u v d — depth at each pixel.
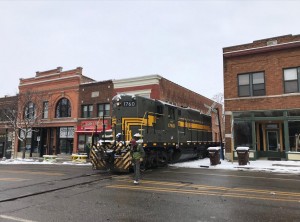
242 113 22.39
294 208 7.68
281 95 21.06
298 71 20.75
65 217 6.91
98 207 7.85
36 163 24.88
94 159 16.16
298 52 20.81
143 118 16.94
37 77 36.12
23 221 6.58
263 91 21.95
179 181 12.42
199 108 37.97
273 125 23.14
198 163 20.75
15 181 12.55
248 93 22.45
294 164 18.47
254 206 7.90
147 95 27.30
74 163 24.03
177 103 31.23
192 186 11.09
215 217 6.86
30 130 32.22
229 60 23.34
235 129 22.47
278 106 21.11
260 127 23.58
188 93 34.62
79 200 8.73
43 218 6.82
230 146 22.48
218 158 19.53
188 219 6.70
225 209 7.59
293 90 20.86
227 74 23.28
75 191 10.19
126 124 16.78
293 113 20.62
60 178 13.47
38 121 33.59
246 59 22.70
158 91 27.08
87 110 31.80
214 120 42.12
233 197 9.06
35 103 34.09
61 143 33.56
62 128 33.56
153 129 17.98
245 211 7.39
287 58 21.19
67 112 33.66
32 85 36.56
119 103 17.19
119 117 17.09
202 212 7.30
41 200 8.75
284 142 22.25
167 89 29.02
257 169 17.22
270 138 23.20
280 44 21.30
